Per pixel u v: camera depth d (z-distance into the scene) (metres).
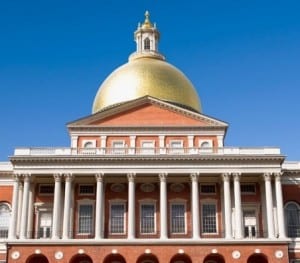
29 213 66.75
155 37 87.31
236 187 66.38
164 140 72.19
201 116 73.06
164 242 63.84
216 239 63.94
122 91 76.94
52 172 66.56
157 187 69.62
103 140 72.12
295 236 69.12
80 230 67.69
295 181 71.50
